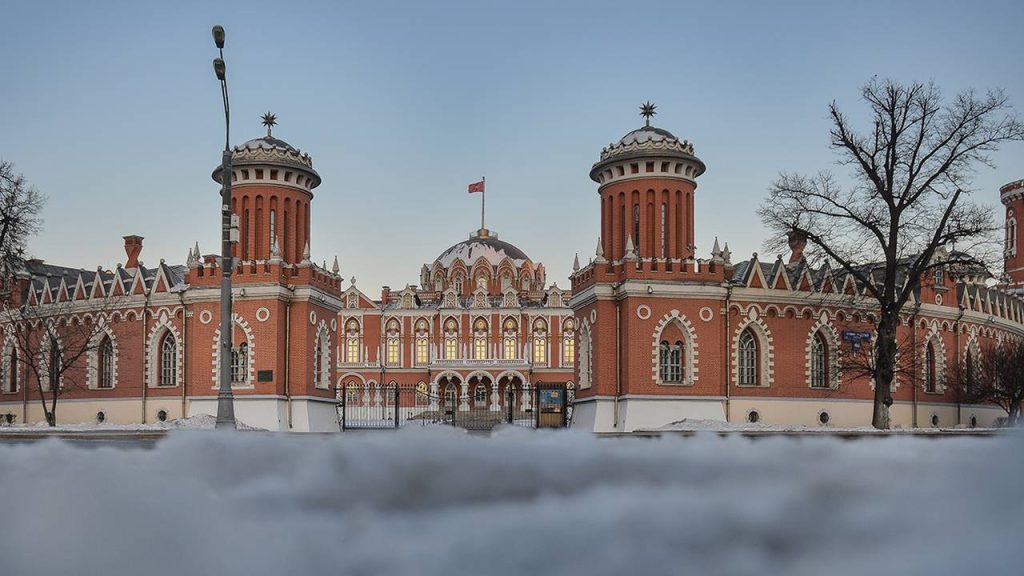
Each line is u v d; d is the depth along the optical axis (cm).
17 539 771
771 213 5850
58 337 6812
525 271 14050
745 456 1352
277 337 5934
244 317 6006
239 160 6150
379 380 12419
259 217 6191
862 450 1448
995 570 718
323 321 6412
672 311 5794
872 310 6334
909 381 6631
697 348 5809
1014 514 901
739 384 5909
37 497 872
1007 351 7188
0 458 1217
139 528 802
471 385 12444
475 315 12550
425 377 12412
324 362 6469
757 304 5988
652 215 5922
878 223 5681
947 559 770
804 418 6025
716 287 5862
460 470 1170
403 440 1433
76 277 8781
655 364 5728
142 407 6550
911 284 5569
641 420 5641
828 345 6219
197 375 6178
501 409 11569
